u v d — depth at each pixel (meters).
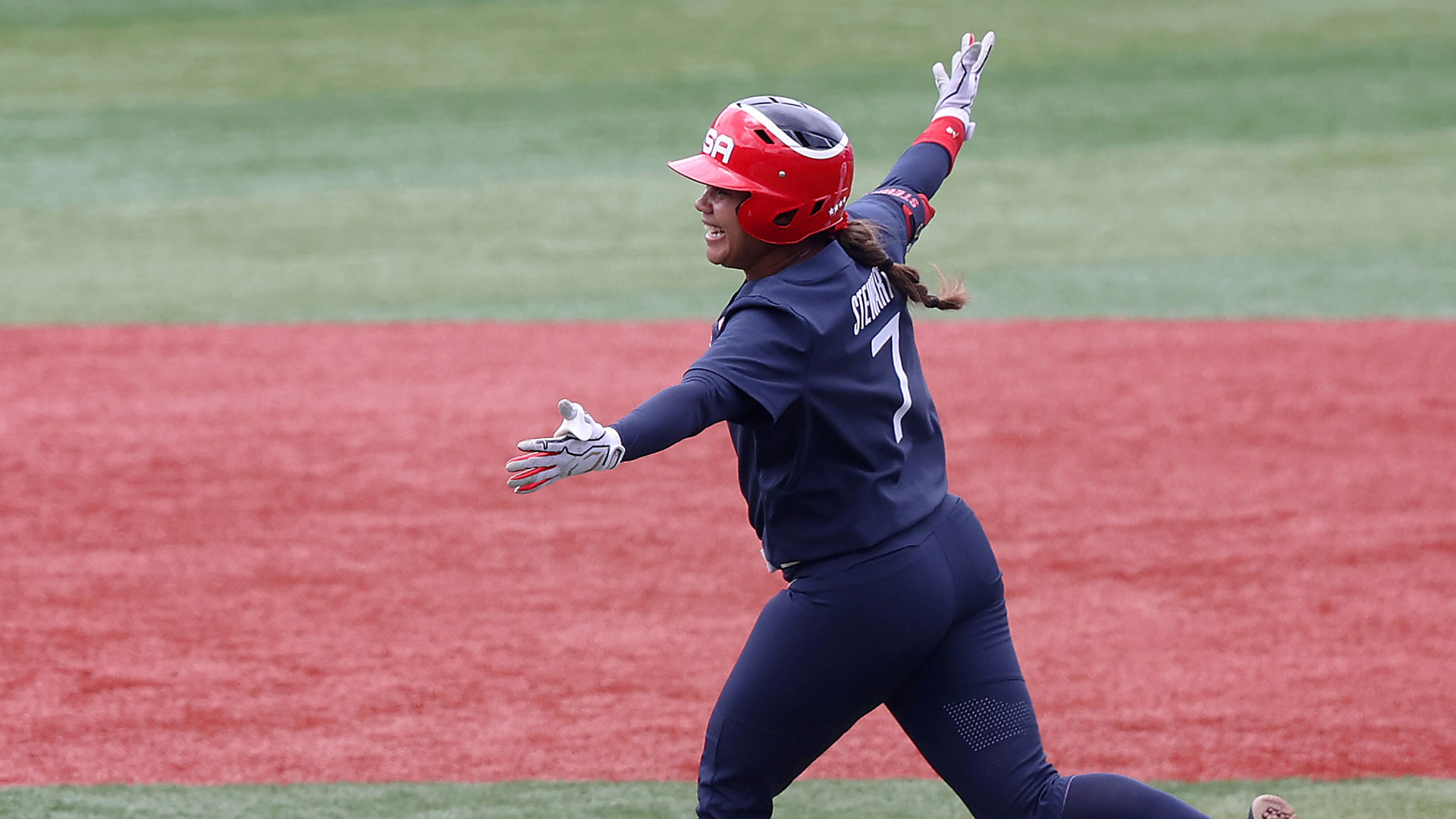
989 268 45.38
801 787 17.98
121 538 26.28
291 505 27.84
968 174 56.91
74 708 19.92
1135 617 22.88
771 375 12.06
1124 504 27.59
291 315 41.25
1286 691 20.38
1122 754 18.70
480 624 22.78
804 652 12.78
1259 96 67.25
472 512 27.52
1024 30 80.25
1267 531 26.30
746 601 23.64
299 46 79.19
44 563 25.09
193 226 50.88
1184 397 33.78
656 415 11.46
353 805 17.45
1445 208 50.75
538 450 10.91
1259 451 30.36
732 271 45.56
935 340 38.44
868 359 12.68
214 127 64.31
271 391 34.72
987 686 13.15
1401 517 26.89
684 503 28.05
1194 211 51.38
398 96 69.50
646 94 68.94
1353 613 22.94
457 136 62.66
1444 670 20.94
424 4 88.31
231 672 21.09
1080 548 25.58
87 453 30.61
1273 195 53.06
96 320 40.78
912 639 12.78
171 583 24.31
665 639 22.28
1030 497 28.03
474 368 36.41
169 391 34.78
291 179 56.94
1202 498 27.88
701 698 20.39
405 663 21.42
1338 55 73.88
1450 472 29.06
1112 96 68.06
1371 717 19.59
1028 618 22.84
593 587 24.20
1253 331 38.69
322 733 19.30
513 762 18.59
